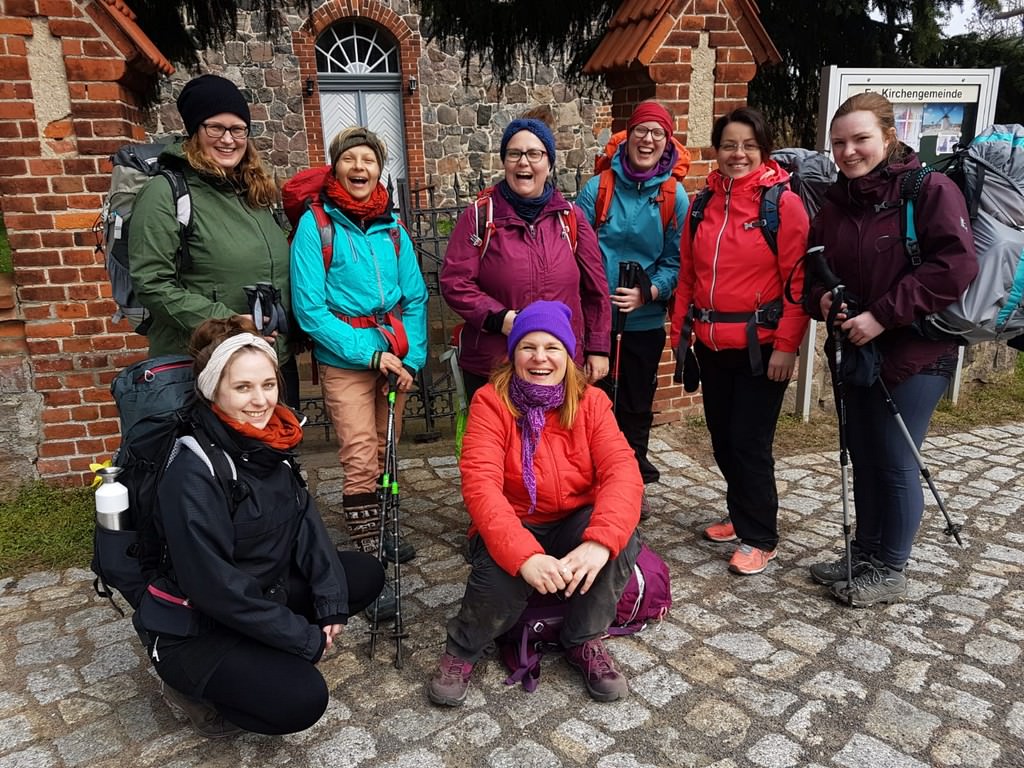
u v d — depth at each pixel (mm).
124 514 2154
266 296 2828
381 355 3035
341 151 2914
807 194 3789
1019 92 6250
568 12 5762
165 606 2141
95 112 3756
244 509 2150
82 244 3891
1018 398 5699
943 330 2656
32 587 3285
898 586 2980
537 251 3016
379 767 2213
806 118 6492
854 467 3088
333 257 2998
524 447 2547
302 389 5551
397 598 2746
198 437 2113
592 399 2598
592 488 2650
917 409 2799
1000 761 2178
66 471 4152
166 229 2701
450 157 13234
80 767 2236
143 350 4102
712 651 2721
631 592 2754
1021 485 4199
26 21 3584
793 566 3344
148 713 2467
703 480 4309
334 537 3697
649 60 4359
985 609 2967
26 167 3736
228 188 2857
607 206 3561
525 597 2420
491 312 2973
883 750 2227
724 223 3066
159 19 5344
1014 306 2646
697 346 3307
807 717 2371
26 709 2496
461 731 2352
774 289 3039
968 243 2496
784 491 4164
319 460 4703
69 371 4039
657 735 2312
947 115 4863
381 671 2664
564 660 2695
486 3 5703
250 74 12188
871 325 2641
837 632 2824
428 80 12875
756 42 4586
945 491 4121
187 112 2758
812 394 5332
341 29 12891
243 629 2070
